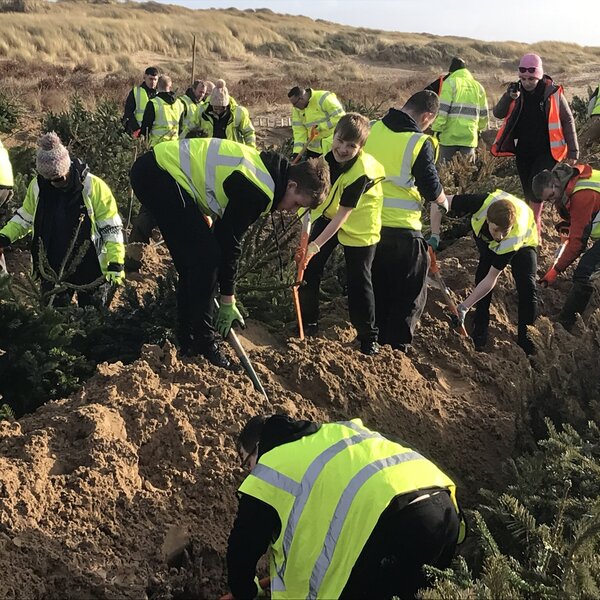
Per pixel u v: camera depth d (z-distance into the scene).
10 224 5.65
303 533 2.84
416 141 5.18
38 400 4.73
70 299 5.83
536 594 3.12
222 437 3.90
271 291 5.86
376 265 5.46
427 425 4.73
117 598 3.10
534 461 4.03
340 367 4.75
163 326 5.53
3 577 2.98
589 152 11.24
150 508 3.47
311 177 4.07
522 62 7.58
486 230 5.79
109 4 60.97
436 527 2.94
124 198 9.07
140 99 12.07
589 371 4.77
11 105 15.04
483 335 6.17
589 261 6.21
